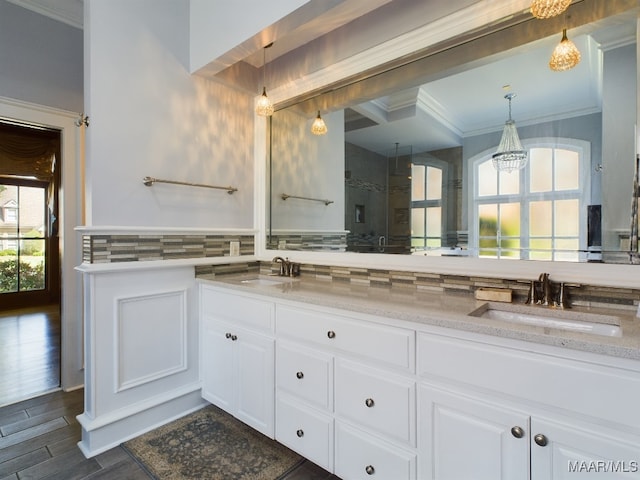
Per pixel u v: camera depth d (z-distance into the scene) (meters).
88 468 1.70
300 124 2.43
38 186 5.44
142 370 2.03
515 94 1.58
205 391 2.25
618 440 0.92
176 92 2.18
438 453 1.24
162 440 1.94
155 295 2.08
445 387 1.22
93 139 1.83
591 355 0.95
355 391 1.46
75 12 2.57
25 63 2.39
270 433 1.81
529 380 1.05
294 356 1.69
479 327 1.12
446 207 1.77
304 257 2.37
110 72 1.89
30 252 5.39
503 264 1.59
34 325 4.32
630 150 1.33
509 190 1.59
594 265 1.38
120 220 1.93
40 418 2.17
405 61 1.89
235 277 2.34
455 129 1.75
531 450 1.05
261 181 2.62
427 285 1.81
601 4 1.39
